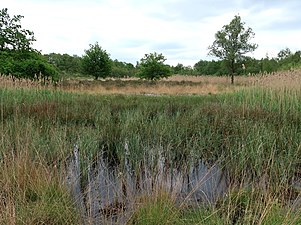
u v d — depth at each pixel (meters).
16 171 3.37
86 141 5.27
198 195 3.56
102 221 2.77
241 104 9.03
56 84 14.23
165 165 4.49
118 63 67.44
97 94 14.75
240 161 4.35
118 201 3.27
